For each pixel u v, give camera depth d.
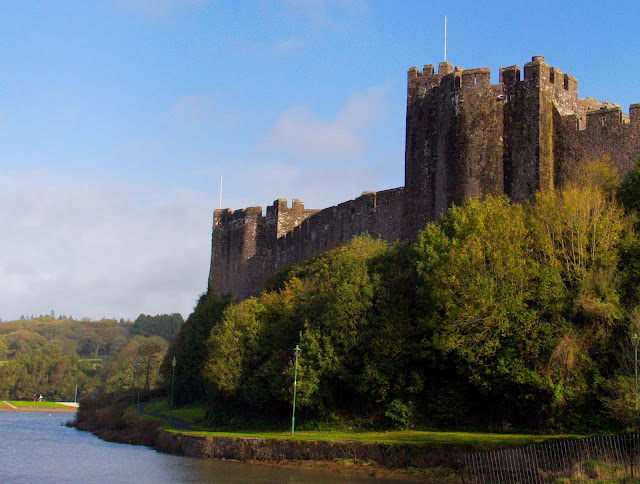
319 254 83.56
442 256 49.53
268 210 105.44
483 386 45.66
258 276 104.19
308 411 55.56
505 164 58.53
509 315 44.97
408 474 39.44
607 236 46.62
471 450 39.09
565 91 59.97
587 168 53.91
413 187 65.25
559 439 37.62
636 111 54.72
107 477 45.06
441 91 62.84
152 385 131.88
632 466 30.73
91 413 106.81
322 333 54.06
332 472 42.25
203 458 53.00
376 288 53.38
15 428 97.81
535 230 48.31
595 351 43.69
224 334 65.19
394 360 50.66
